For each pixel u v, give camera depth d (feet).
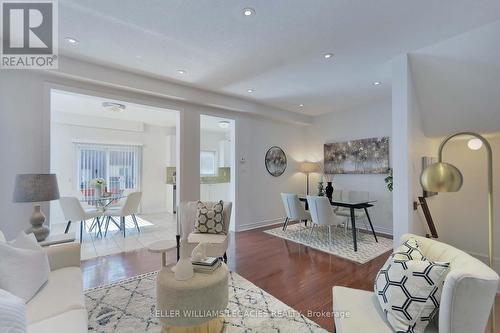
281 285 8.59
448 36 8.09
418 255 4.86
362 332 4.12
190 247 9.26
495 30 7.37
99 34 8.00
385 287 4.55
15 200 7.63
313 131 20.15
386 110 15.58
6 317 3.21
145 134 22.53
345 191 17.60
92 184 16.60
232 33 7.95
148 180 22.67
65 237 8.58
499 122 9.42
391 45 8.69
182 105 13.65
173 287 5.49
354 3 6.48
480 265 3.88
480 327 3.66
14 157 9.20
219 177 22.82
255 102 16.10
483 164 11.43
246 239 14.25
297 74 11.37
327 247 12.71
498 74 8.12
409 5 6.55
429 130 10.93
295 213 14.88
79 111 18.12
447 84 9.29
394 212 9.29
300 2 6.45
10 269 4.95
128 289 8.12
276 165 18.74
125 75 11.03
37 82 9.61
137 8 6.69
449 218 12.41
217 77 11.74
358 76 11.64
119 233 15.31
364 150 16.63
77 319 4.54
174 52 9.23
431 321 4.24
